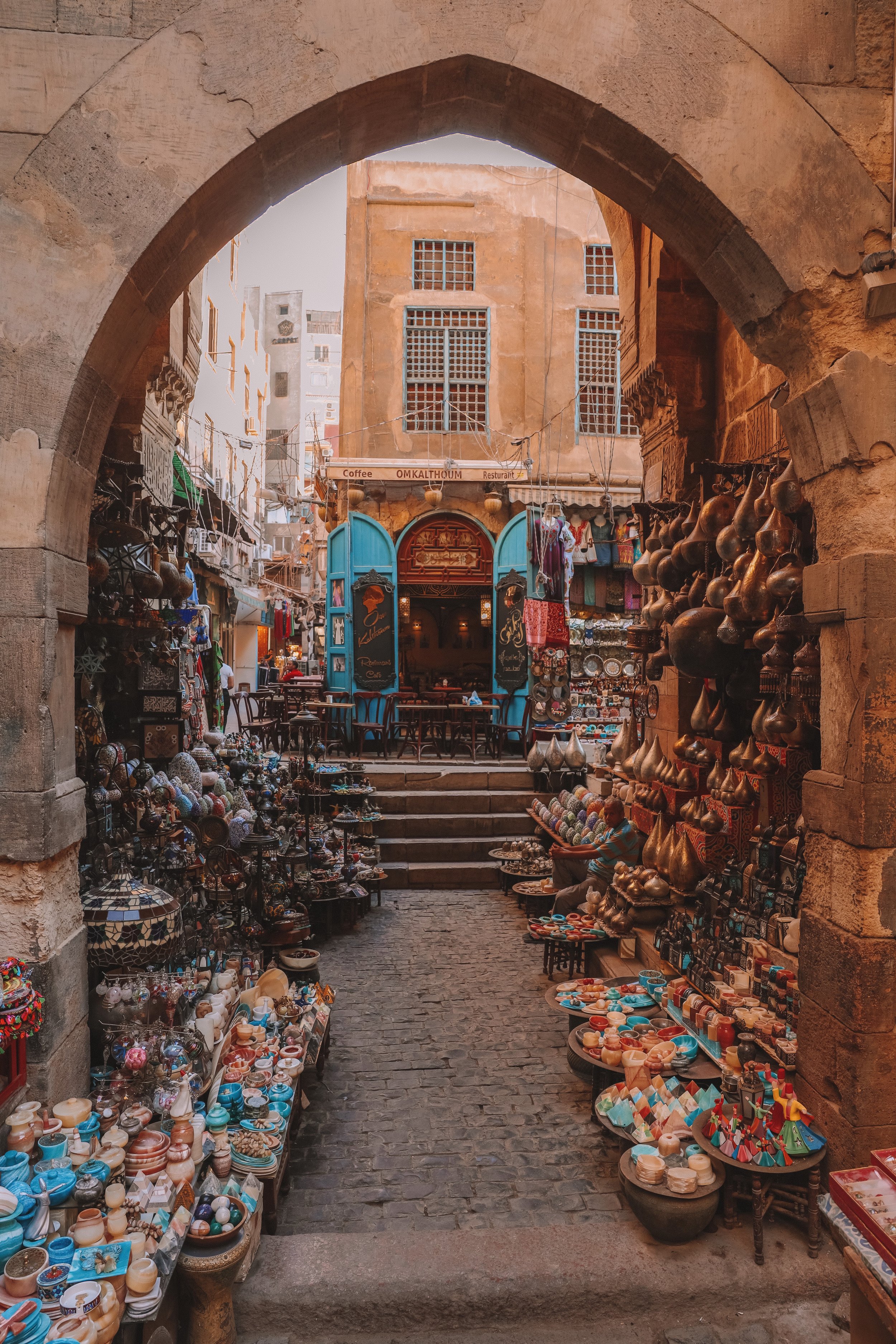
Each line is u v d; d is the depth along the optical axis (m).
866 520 3.15
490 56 3.21
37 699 2.94
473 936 7.34
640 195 3.53
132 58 3.09
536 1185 3.67
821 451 3.28
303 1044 4.08
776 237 3.22
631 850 6.37
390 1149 3.96
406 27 3.18
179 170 3.09
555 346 14.27
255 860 5.68
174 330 6.78
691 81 3.24
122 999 3.50
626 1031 4.25
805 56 3.28
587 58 3.23
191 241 3.34
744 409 5.44
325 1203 3.53
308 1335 2.85
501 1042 5.18
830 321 3.23
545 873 8.34
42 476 2.98
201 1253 2.64
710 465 4.54
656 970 5.03
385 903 8.45
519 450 14.08
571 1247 3.10
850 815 3.12
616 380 14.41
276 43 3.14
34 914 2.93
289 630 21.62
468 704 12.70
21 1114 2.75
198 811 5.87
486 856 9.37
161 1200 2.65
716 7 3.26
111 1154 2.76
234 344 19.67
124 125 3.08
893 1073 3.07
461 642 21.09
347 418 14.00
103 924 3.29
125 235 3.06
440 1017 5.57
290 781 9.37
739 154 3.23
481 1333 2.88
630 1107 3.52
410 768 11.09
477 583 13.84
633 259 6.33
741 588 3.81
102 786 4.48
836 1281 2.99
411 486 13.72
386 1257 3.03
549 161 3.73
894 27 3.30
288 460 30.86
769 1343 2.82
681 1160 3.22
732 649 4.50
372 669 13.46
